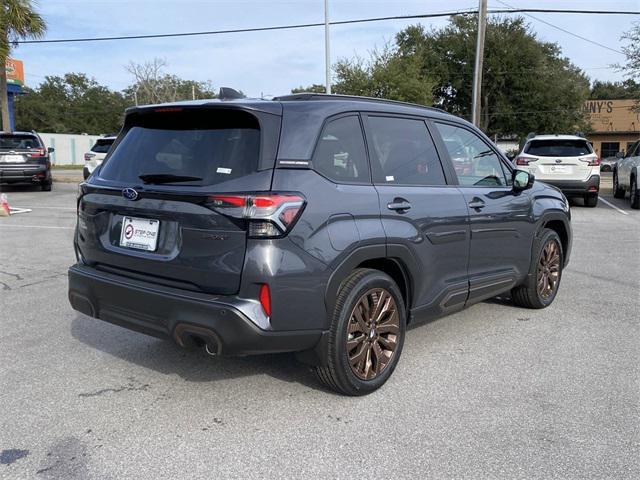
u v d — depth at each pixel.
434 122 4.63
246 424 3.47
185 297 3.33
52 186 21.70
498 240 5.04
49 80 82.81
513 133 42.88
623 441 3.29
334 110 3.78
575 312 5.84
